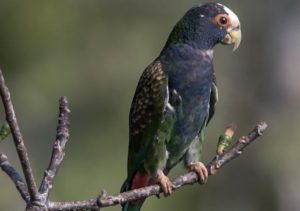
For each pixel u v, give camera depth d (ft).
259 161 75.77
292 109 82.17
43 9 67.77
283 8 83.76
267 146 75.61
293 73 83.30
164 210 68.08
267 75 83.20
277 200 75.41
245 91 82.33
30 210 27.04
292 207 75.25
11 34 66.64
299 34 83.92
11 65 67.51
